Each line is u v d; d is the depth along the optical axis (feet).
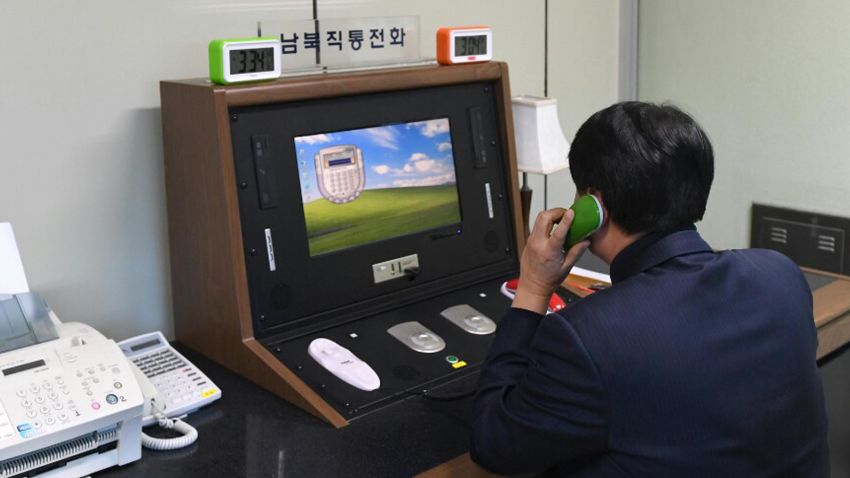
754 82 8.45
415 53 6.36
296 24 5.65
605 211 3.89
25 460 3.92
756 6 8.26
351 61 5.98
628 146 3.68
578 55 8.68
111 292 5.74
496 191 6.45
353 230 5.66
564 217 4.00
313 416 4.70
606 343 3.45
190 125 5.20
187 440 4.39
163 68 5.72
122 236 5.73
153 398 4.60
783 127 8.34
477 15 7.59
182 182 5.41
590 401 3.46
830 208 8.20
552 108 6.98
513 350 4.13
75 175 5.45
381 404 4.75
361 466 4.18
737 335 3.60
